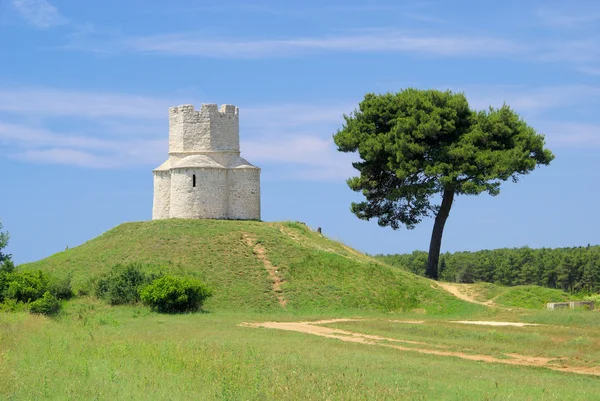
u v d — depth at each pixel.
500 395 21.23
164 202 65.44
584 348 32.22
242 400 19.30
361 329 39.75
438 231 62.88
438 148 61.38
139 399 19.00
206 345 28.94
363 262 58.38
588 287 92.81
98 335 33.06
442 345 34.25
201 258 56.41
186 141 65.12
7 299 45.53
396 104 63.34
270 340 33.59
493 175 58.00
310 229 68.00
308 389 20.59
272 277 53.94
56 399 18.86
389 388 21.45
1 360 22.70
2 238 49.81
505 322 42.91
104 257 58.47
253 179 65.31
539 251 109.69
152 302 47.53
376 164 63.06
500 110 63.03
